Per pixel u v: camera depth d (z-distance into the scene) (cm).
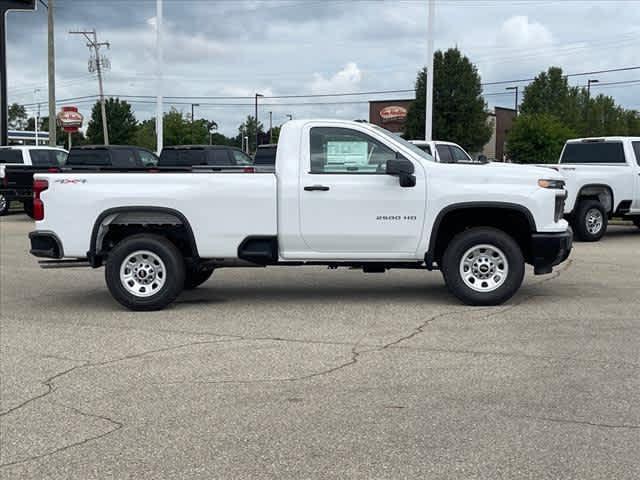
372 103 6725
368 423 482
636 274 1078
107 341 714
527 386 554
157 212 842
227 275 1123
